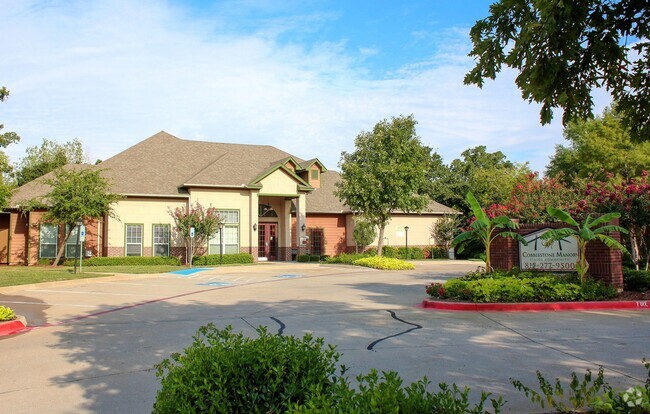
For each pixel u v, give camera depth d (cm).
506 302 1208
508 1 413
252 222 3100
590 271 1379
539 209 1834
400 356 740
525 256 1494
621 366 674
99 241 2875
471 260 3575
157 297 1531
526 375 636
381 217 2861
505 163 5888
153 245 2955
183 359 403
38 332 1000
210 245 3019
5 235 2966
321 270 2559
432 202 4031
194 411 338
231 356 389
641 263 1919
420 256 3722
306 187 3291
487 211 1892
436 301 1242
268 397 373
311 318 1097
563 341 838
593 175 3044
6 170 2395
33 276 1969
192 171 3266
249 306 1312
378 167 2698
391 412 296
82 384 634
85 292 1653
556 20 371
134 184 2972
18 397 584
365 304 1315
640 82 417
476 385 595
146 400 570
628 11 390
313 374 388
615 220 1366
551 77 402
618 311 1153
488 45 439
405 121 2800
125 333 971
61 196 2561
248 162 3384
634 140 436
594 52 404
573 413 443
